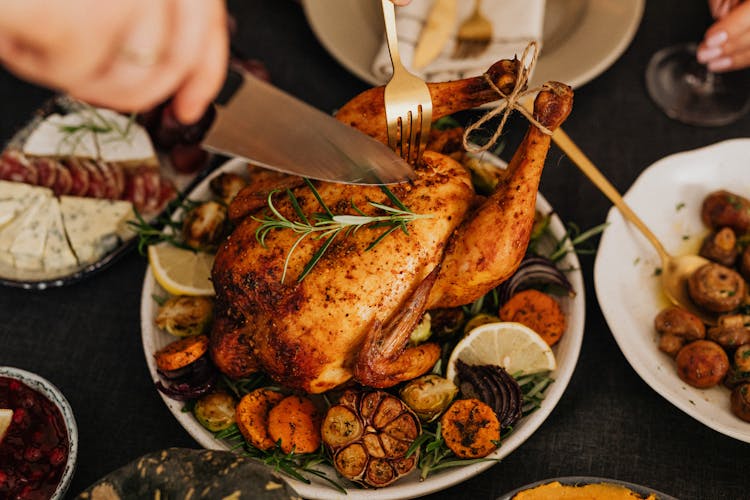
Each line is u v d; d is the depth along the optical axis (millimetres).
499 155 754
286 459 593
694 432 635
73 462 590
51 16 309
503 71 564
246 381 640
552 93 552
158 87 376
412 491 578
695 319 630
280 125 531
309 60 816
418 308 566
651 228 689
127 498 500
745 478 617
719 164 692
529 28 727
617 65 796
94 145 747
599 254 654
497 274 587
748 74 781
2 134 786
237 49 780
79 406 671
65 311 711
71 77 345
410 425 581
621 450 633
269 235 588
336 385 599
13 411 612
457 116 747
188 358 610
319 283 570
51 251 702
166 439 654
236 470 499
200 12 366
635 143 759
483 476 625
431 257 580
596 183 679
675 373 629
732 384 614
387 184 569
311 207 594
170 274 664
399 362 580
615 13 760
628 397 651
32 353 695
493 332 623
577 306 639
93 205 718
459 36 741
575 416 646
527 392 620
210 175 709
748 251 658
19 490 598
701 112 763
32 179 734
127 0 333
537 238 672
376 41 762
